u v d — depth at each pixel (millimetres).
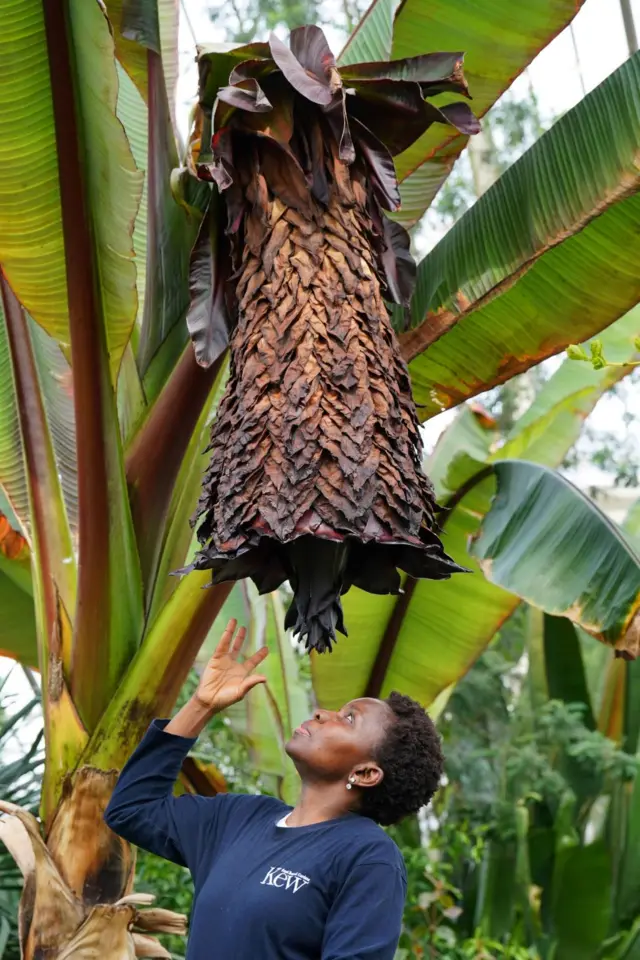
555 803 6914
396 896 2070
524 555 3355
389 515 1792
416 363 3234
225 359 2809
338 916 2037
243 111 1985
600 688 7090
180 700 5219
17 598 3934
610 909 6645
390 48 2984
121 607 2777
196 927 2143
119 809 2424
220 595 2764
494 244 2857
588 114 2732
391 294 2059
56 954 2623
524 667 9492
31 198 2580
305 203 1959
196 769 4438
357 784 2273
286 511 1758
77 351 2645
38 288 2693
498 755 7102
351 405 1825
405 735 2305
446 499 3979
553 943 6539
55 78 2455
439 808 7500
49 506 3020
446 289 2914
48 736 2803
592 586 3178
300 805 2314
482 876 7000
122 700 2727
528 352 3143
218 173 1936
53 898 2654
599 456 9094
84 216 2582
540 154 2807
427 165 3270
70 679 2805
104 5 2514
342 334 1870
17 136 2508
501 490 3627
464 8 3025
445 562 1816
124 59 2887
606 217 2854
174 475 2889
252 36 8766
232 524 1789
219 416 1937
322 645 1796
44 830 2756
